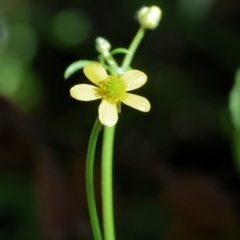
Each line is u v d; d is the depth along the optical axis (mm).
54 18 454
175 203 316
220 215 311
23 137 337
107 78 203
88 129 397
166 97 395
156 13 223
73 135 350
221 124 373
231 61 399
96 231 205
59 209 312
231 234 307
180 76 407
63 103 429
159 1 411
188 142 380
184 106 393
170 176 331
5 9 475
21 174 331
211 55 403
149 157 350
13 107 349
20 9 471
